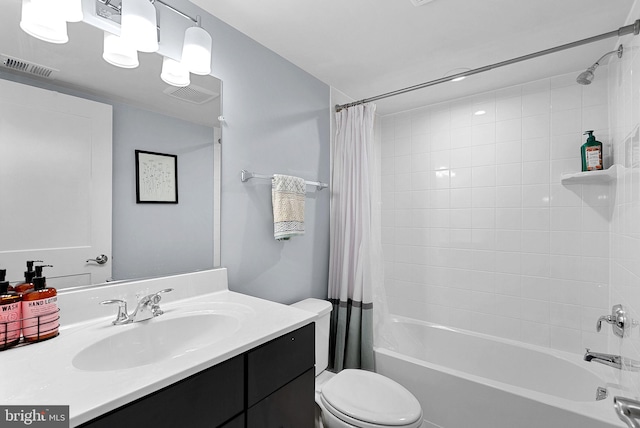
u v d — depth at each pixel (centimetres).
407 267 268
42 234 97
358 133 214
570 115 200
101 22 111
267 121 174
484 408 157
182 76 135
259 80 170
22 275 93
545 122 209
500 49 175
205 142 143
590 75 162
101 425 61
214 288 144
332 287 218
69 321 101
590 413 131
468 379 162
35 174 96
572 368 187
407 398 144
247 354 93
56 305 94
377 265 212
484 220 232
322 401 149
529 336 214
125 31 102
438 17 147
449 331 239
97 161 109
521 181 218
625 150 155
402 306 271
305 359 115
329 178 224
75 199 104
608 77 187
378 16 147
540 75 204
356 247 208
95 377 70
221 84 150
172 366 76
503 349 216
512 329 221
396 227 275
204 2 138
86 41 107
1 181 89
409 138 268
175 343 110
